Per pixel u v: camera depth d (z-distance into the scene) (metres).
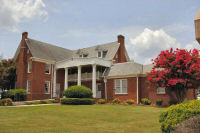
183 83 18.84
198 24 4.62
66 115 15.33
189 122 6.04
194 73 18.45
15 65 32.38
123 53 35.28
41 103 27.27
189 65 19.09
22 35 32.22
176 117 6.43
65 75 31.14
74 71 34.25
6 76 30.73
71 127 10.61
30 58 29.41
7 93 28.61
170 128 6.34
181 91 19.98
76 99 24.48
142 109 18.81
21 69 30.83
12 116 14.90
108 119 13.48
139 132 9.40
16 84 31.88
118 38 35.44
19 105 24.77
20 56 31.56
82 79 31.48
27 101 27.36
